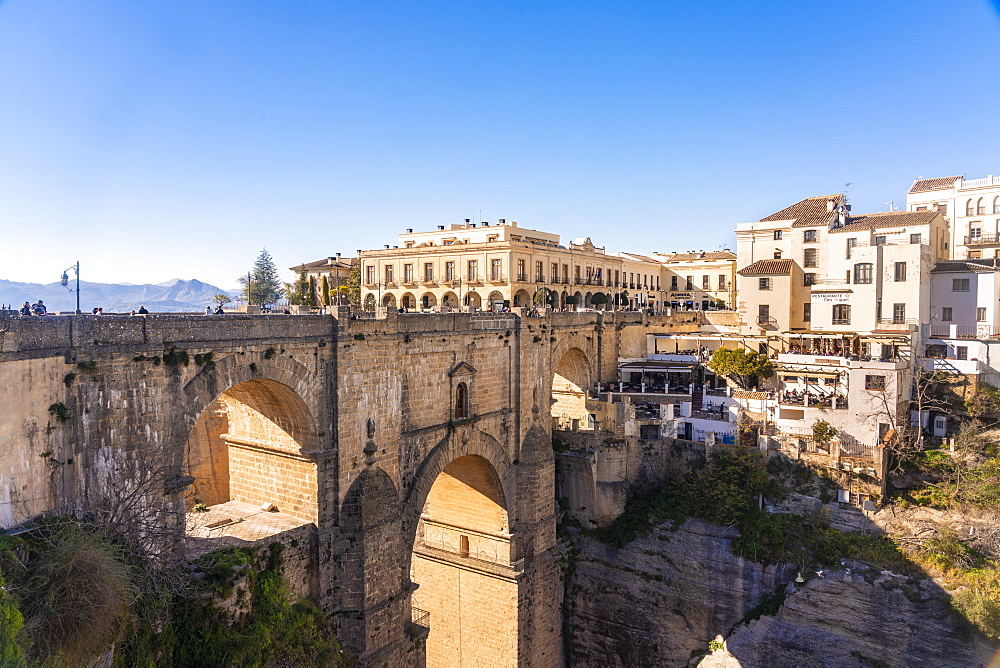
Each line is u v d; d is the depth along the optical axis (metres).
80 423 21.03
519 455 45.22
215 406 41.38
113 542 21.16
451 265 89.25
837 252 70.94
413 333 35.34
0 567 17.33
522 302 87.00
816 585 43.78
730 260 114.25
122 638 20.50
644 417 57.38
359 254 98.19
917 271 61.12
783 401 55.00
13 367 18.78
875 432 49.25
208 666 23.56
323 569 30.30
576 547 50.69
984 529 42.72
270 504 32.06
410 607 34.84
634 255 120.75
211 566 25.12
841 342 63.00
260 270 125.12
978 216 77.31
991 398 52.97
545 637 47.12
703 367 65.75
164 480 23.48
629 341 67.19
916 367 56.06
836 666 42.41
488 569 44.38
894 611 41.53
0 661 14.85
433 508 47.66
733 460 49.66
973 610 39.28
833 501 47.19
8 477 18.69
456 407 39.78
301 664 26.77
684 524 48.31
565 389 59.69
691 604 46.75
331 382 30.66
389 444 33.84
